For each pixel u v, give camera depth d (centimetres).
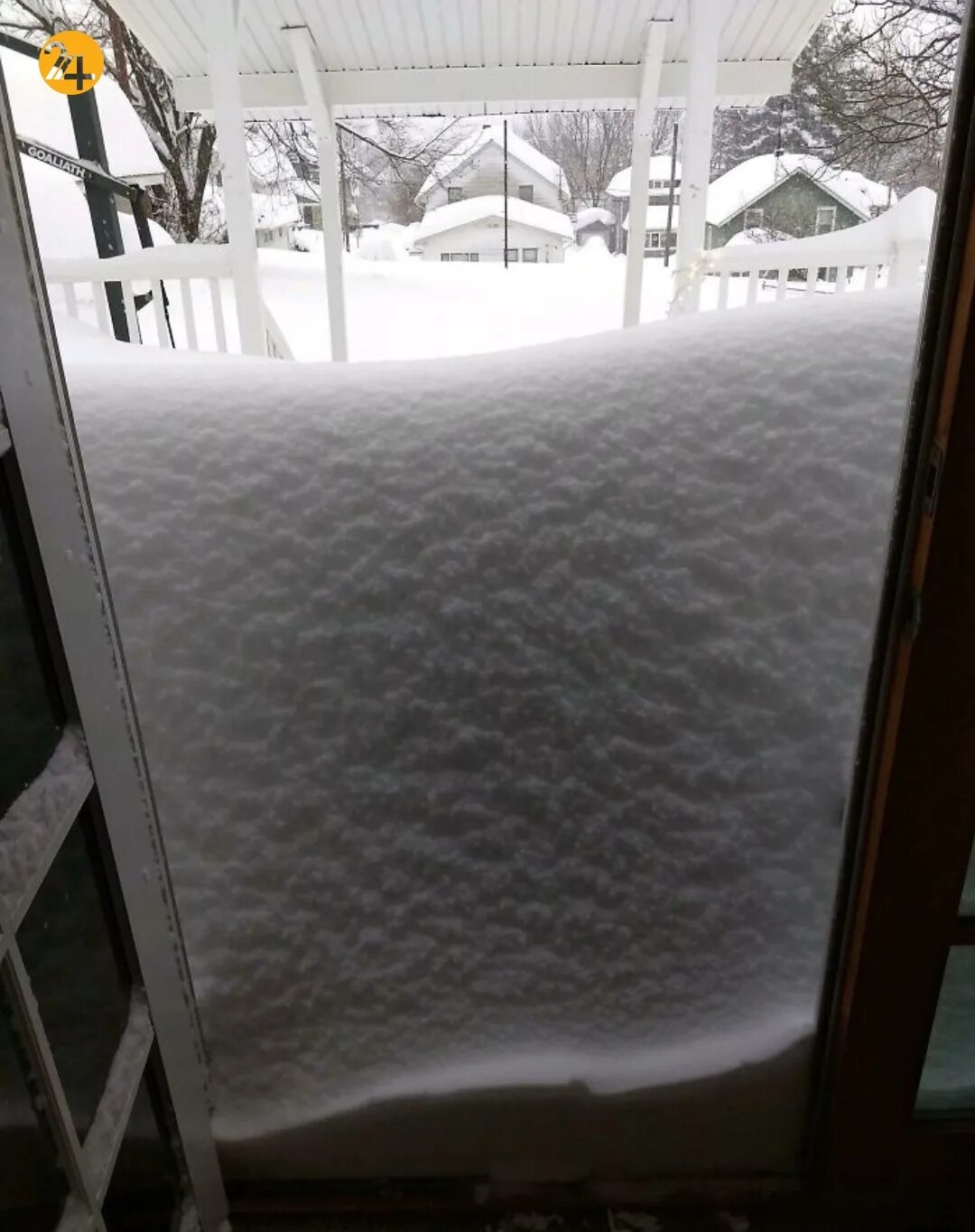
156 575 117
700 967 119
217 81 264
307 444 119
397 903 119
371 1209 123
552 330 637
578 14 306
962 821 97
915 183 675
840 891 107
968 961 109
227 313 587
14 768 76
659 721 114
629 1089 118
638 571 113
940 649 90
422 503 116
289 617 117
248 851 119
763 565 113
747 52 346
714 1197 122
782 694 114
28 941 73
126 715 94
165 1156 107
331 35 322
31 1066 72
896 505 91
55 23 624
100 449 120
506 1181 125
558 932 119
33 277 77
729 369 116
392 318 679
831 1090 114
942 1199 119
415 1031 122
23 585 78
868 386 114
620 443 115
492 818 117
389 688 116
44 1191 77
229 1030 122
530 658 114
